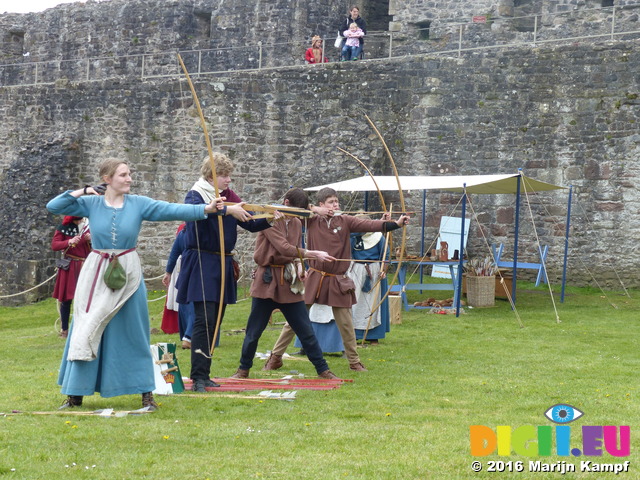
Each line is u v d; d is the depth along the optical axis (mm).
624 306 12852
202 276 6324
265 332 10148
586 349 8805
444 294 14242
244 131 17328
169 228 18109
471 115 15938
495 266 12914
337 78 16891
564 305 12961
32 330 12336
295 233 6594
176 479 4164
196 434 5004
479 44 19703
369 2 22672
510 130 15625
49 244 18344
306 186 17016
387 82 16609
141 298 5523
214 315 6398
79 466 4340
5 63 24891
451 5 20203
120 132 18469
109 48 23172
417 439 4930
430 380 6910
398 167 16609
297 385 6586
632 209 14688
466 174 16000
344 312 7266
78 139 18875
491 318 11477
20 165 18906
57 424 5207
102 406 5793
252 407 5785
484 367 7621
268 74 17203
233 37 21656
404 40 20562
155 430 5070
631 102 14648
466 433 5082
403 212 7070
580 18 18719
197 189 6355
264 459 4504
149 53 22641
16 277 17859
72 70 23719
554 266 15383
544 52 15328
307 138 17062
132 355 5488
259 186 17281
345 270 7227
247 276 17156
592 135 14953
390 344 9086
